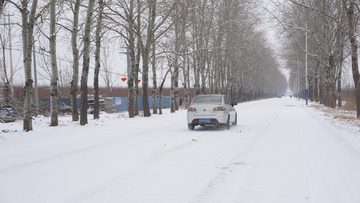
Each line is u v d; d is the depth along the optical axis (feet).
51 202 14.21
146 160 23.31
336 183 16.35
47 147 31.12
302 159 22.82
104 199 14.44
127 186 16.49
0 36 75.51
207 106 44.29
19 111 78.43
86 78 56.85
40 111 88.22
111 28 68.23
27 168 21.58
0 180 18.45
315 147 28.17
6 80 79.25
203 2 89.76
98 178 18.30
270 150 26.96
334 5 92.63
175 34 98.22
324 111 83.56
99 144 32.37
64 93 110.73
